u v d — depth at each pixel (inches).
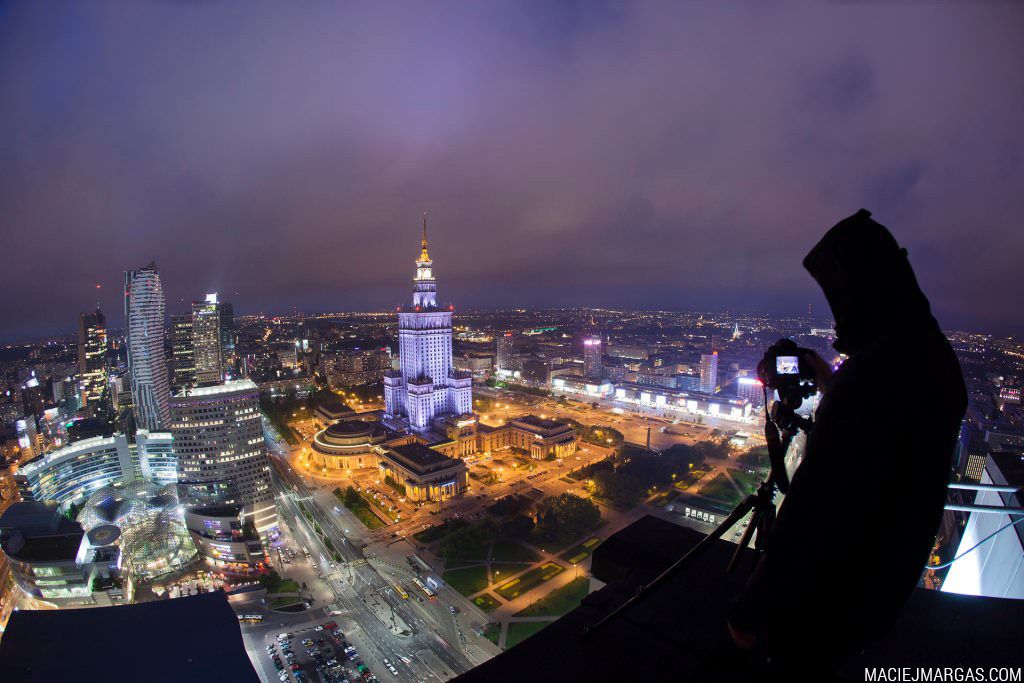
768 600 183.6
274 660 3853.3
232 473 5772.6
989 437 5083.7
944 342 190.2
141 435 7253.9
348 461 7741.1
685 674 283.1
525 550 5206.7
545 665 301.0
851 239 206.2
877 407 169.0
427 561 5093.5
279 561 5216.5
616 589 382.6
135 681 1804.9
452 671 3737.7
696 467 7352.4
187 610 2161.7
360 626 4212.6
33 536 4630.9
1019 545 879.7
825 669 187.6
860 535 162.7
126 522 5378.9
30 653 1876.2
